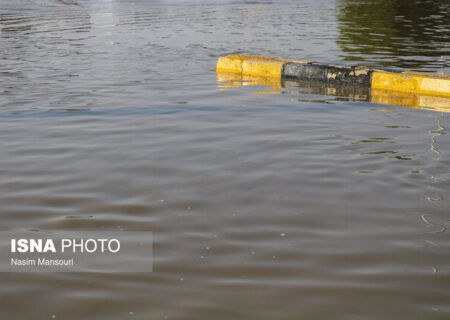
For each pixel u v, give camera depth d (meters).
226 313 2.83
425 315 2.81
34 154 5.20
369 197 4.23
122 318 2.79
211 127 6.13
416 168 4.82
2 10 21.41
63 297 2.97
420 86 8.12
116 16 19.98
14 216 3.91
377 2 27.00
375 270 3.24
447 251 3.45
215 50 12.30
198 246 3.50
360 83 8.63
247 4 26.09
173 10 22.67
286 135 5.83
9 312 2.85
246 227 3.75
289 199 4.19
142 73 9.53
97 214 3.94
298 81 9.04
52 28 16.23
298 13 21.59
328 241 3.57
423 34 14.89
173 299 2.95
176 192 4.31
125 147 5.40
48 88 8.24
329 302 2.93
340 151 5.29
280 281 3.12
